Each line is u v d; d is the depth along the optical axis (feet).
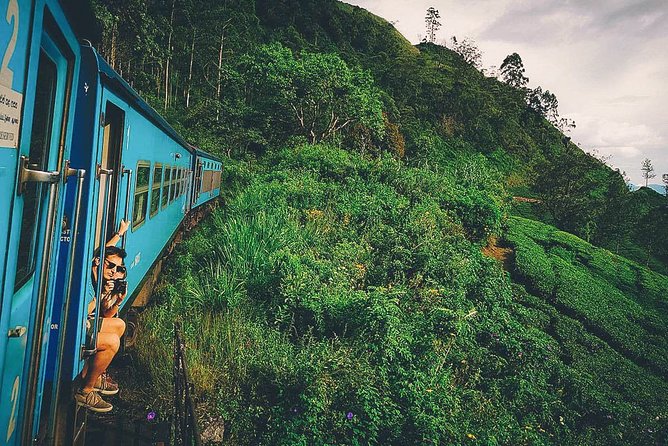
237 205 53.47
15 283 7.48
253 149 119.24
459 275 41.68
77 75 10.44
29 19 6.77
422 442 20.72
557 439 27.63
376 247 44.06
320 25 261.65
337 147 109.29
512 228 85.56
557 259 73.36
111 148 17.56
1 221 6.16
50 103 8.82
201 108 124.57
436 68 275.59
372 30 285.02
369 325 27.20
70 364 12.39
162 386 20.67
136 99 19.33
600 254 88.22
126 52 104.99
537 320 46.57
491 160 195.83
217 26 150.92
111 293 15.62
